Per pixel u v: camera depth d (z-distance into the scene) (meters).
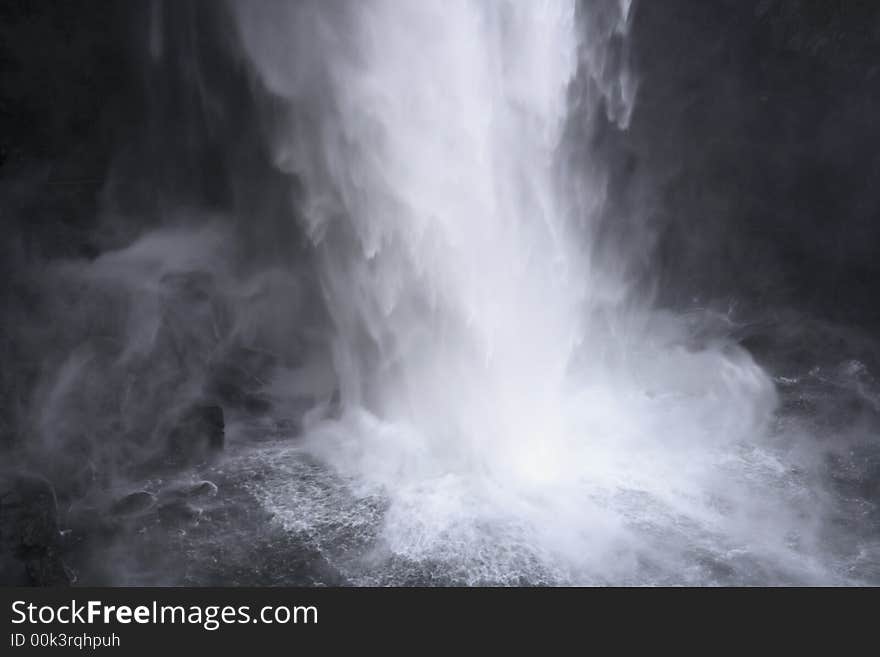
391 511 12.96
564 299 17.06
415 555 11.86
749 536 12.22
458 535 12.27
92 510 13.12
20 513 12.47
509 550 11.90
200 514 13.06
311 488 13.79
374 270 16.31
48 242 17.45
